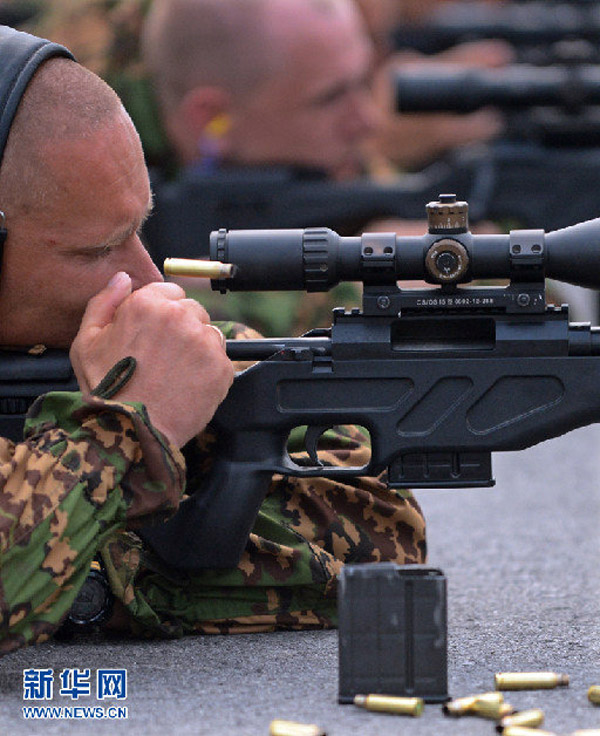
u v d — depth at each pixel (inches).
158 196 391.9
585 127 423.5
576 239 176.4
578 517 289.7
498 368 179.6
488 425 180.5
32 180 176.7
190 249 394.3
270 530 200.7
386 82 517.7
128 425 172.2
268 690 169.9
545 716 158.7
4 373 186.7
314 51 388.2
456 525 283.3
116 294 180.4
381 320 181.9
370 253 178.7
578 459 362.0
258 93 385.7
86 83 178.9
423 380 181.2
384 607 163.5
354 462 206.7
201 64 380.2
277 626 200.5
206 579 197.3
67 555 167.3
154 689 170.9
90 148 177.2
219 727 155.6
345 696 163.9
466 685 171.3
